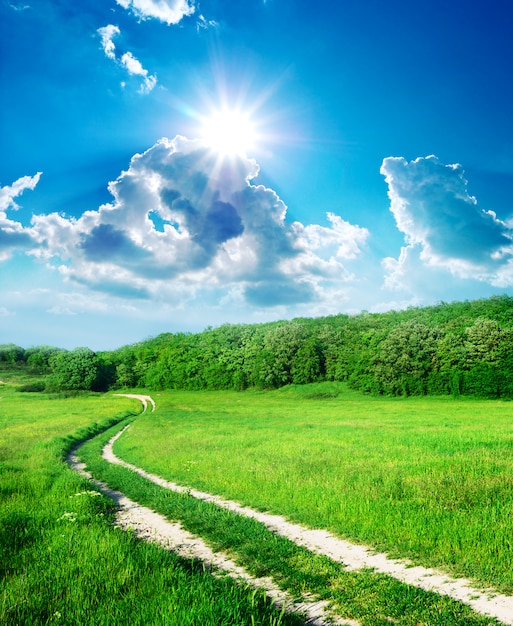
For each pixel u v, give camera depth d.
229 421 43.75
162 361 131.25
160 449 24.72
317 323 152.25
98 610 6.29
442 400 80.25
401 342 90.19
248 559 8.78
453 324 105.75
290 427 35.31
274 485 14.77
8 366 179.12
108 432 39.34
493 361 81.75
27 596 6.74
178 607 6.06
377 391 91.25
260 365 112.31
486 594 7.14
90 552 8.52
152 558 8.21
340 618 6.57
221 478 16.38
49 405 76.56
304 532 10.62
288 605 6.95
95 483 17.69
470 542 9.07
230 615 5.93
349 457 19.36
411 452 20.44
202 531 10.64
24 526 10.67
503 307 119.31
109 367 134.38
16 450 26.47
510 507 11.07
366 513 11.31
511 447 21.09
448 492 12.64
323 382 108.50
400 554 8.92
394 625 6.25
